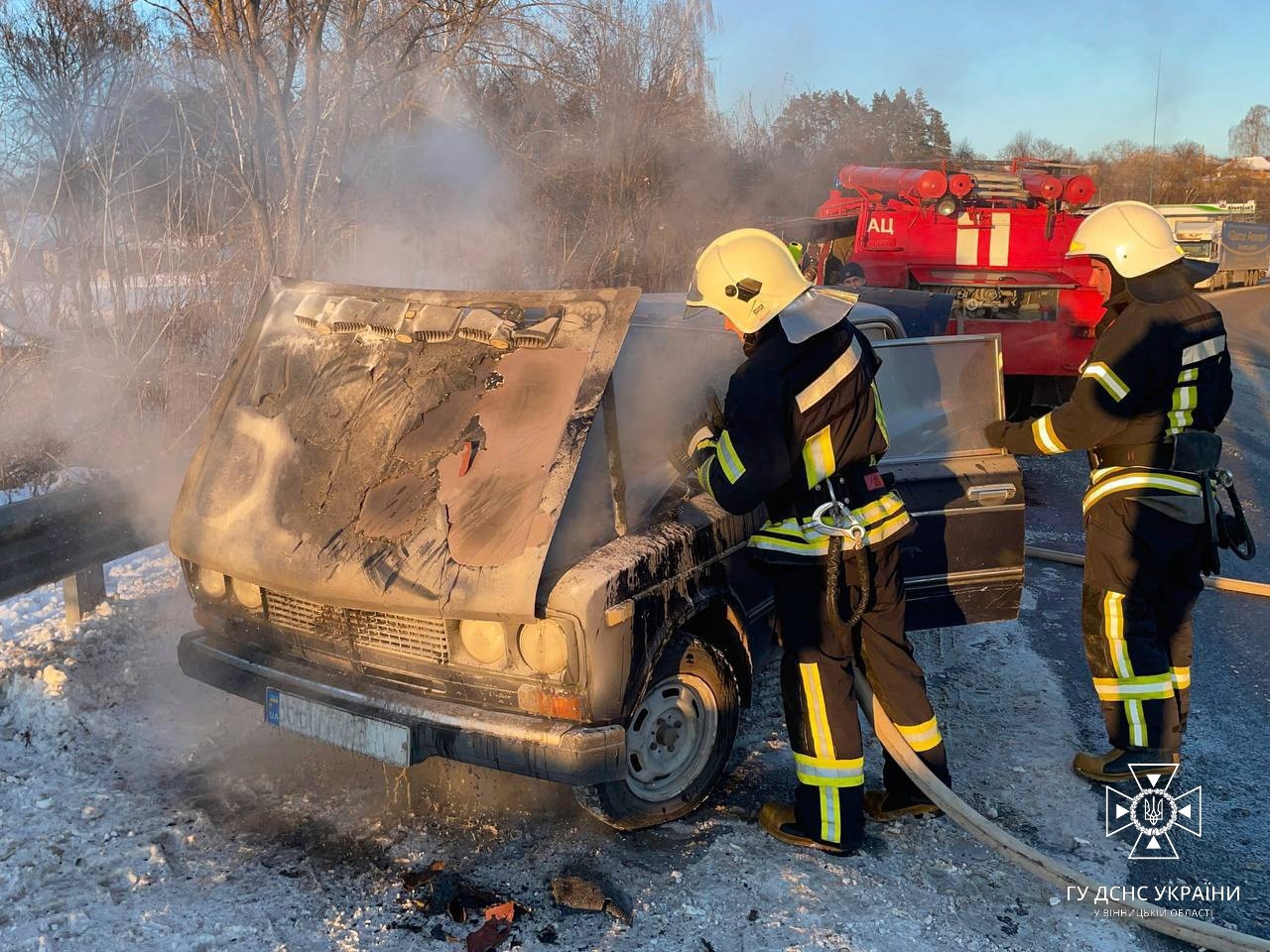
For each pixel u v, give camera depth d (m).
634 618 2.94
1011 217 9.60
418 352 3.44
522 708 2.95
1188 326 3.39
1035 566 6.20
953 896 3.01
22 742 3.72
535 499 2.98
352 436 3.34
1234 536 3.51
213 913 2.83
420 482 3.15
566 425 3.09
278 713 3.26
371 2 7.59
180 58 6.88
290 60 6.79
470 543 2.97
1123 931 2.88
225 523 3.38
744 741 3.95
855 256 10.05
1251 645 4.98
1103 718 3.91
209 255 6.46
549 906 2.90
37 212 6.29
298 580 3.14
